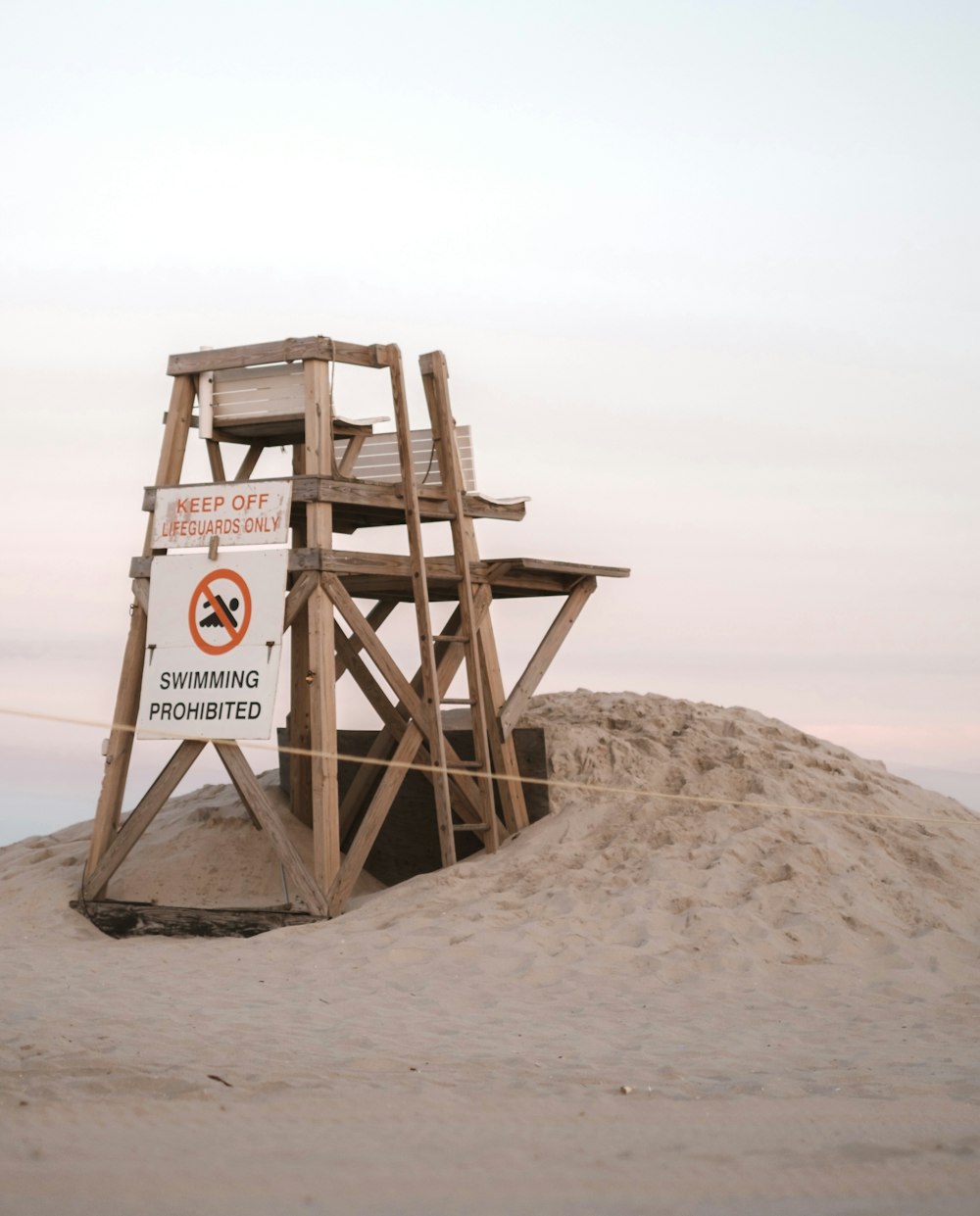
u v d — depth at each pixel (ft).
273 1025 27.32
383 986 31.65
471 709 43.21
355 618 41.24
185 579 41.88
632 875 38.70
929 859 40.63
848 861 39.22
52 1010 28.09
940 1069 24.44
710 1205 17.15
